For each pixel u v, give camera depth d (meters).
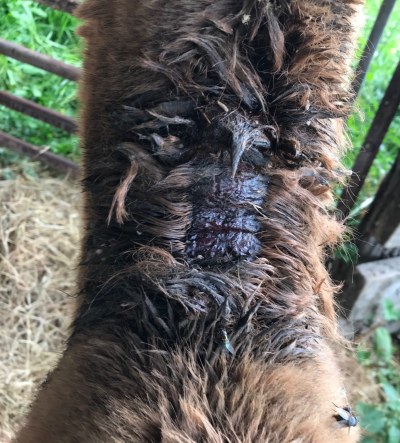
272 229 0.97
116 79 1.08
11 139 2.82
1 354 2.28
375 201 2.15
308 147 1.02
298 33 1.00
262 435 0.75
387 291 2.22
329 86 1.04
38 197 2.74
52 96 3.07
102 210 1.06
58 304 2.44
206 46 0.96
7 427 2.08
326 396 0.89
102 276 1.01
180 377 0.82
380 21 1.75
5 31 3.13
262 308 0.93
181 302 0.88
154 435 0.77
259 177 0.98
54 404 0.92
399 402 2.05
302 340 0.92
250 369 0.83
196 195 0.96
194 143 0.97
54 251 2.56
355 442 1.05
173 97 0.98
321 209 1.07
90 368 0.90
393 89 1.92
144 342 0.88
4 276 2.46
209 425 0.74
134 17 1.05
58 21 3.33
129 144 0.99
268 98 0.99
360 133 2.24
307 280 0.99
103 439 0.77
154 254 0.94
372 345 2.34
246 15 0.96
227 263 0.94
